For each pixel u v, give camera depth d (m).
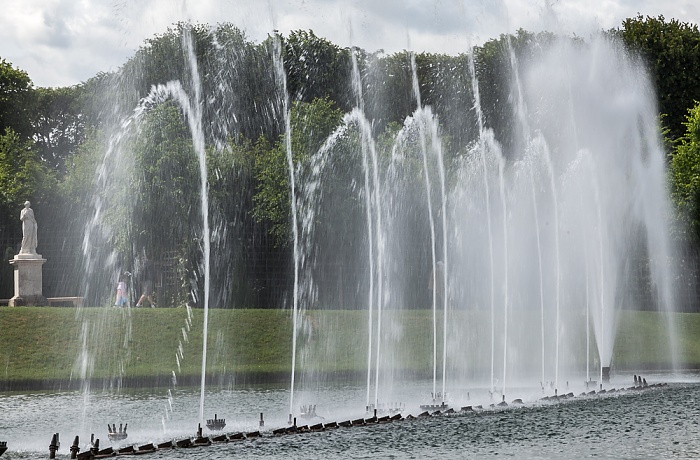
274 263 61.50
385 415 26.41
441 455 19.80
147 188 57.19
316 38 77.38
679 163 65.12
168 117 58.72
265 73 75.88
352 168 61.59
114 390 33.97
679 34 74.44
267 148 67.75
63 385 35.06
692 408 26.55
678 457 19.39
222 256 59.41
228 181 61.75
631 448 20.42
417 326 46.41
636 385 32.75
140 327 41.28
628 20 76.44
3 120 80.81
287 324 44.12
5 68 81.38
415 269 60.72
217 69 74.69
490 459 19.31
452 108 76.56
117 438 22.59
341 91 77.69
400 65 78.44
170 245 57.78
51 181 66.44
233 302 59.06
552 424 23.81
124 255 57.44
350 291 61.03
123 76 76.06
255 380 36.59
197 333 41.50
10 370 36.25
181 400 30.73
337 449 20.59
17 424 25.62
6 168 68.69
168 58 75.06
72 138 84.50
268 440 21.86
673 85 73.31
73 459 20.33
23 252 49.75
